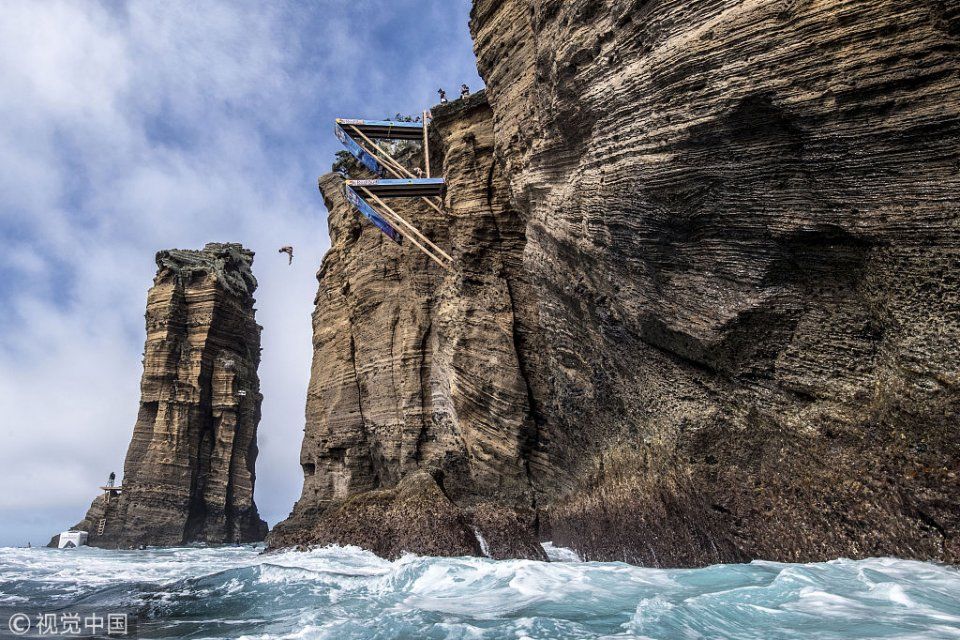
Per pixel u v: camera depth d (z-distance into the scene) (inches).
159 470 2262.6
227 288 2573.8
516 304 786.2
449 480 791.1
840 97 339.6
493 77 750.5
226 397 2477.9
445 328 834.8
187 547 2090.3
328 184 1393.9
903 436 330.6
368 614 318.3
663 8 424.8
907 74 318.3
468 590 378.0
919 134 319.9
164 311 2453.2
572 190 565.3
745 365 430.6
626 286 520.1
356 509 712.4
